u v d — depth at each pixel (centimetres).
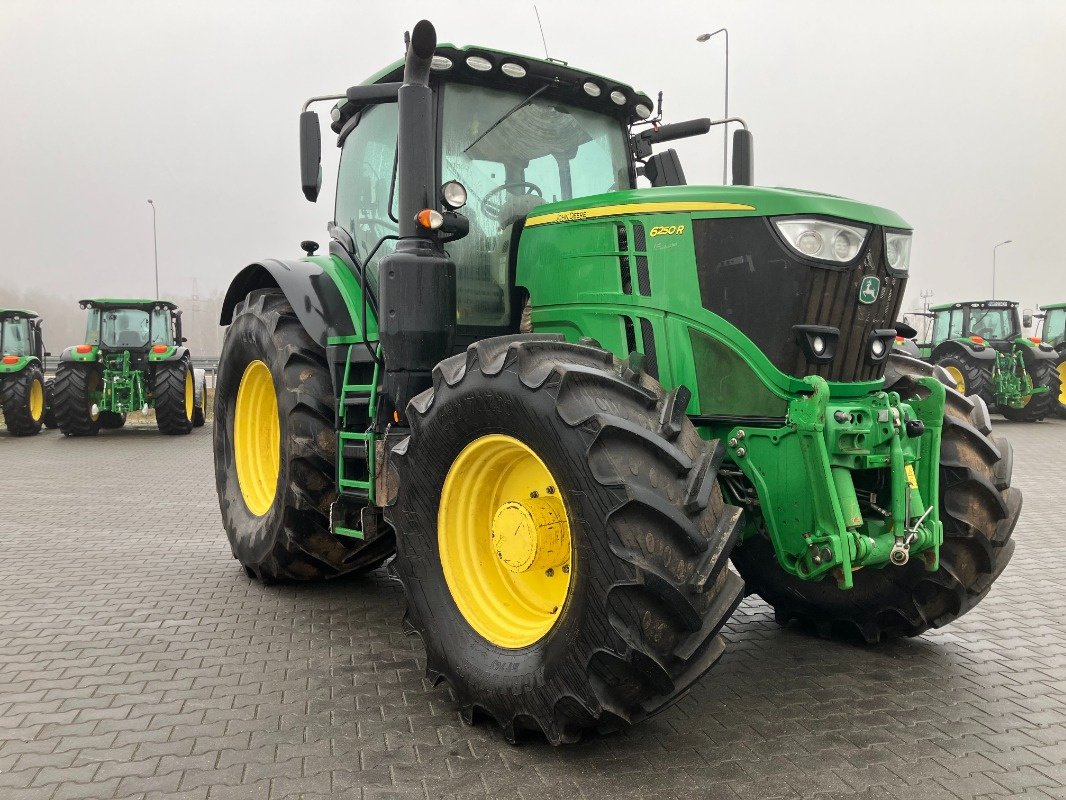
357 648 387
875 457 307
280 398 441
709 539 265
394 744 290
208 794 256
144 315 1527
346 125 466
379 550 463
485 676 294
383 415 375
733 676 356
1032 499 793
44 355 1661
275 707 321
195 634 405
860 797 256
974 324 1780
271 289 502
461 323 388
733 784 263
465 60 383
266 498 503
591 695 261
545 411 274
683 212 323
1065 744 293
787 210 305
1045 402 1641
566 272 357
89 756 280
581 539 264
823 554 291
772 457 304
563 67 404
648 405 285
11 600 460
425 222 346
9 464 1075
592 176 430
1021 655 383
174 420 1423
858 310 316
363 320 386
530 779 266
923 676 356
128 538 624
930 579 361
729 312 314
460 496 320
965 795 258
